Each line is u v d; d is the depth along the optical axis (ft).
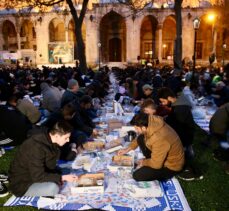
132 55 169.48
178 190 17.61
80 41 78.95
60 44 166.91
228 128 24.66
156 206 15.75
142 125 17.17
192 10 160.97
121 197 16.51
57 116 21.47
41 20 175.83
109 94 50.52
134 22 166.61
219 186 18.48
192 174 19.20
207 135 29.09
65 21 174.60
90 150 22.07
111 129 26.21
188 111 21.33
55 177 16.31
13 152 24.47
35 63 175.52
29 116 28.50
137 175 17.60
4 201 16.55
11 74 72.13
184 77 64.28
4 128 24.80
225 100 37.29
